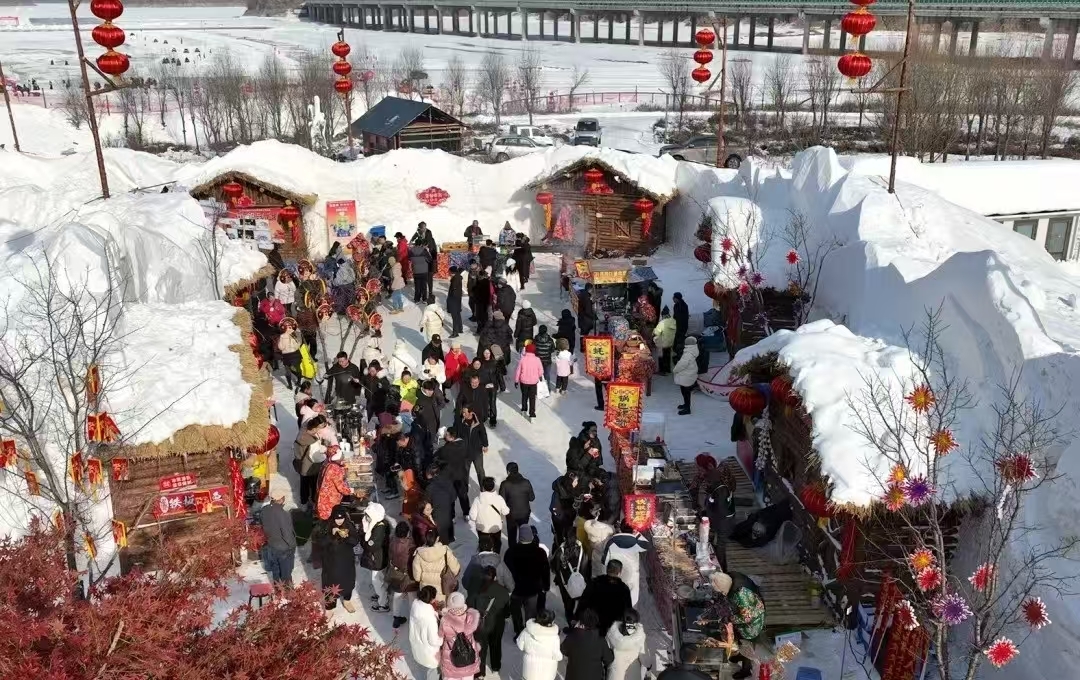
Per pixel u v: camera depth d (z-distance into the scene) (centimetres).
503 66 6675
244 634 684
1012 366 984
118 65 1633
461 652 879
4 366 930
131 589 680
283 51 9325
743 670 948
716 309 1902
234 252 1883
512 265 2264
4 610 614
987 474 959
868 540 976
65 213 1758
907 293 1241
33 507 1027
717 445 1483
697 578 1027
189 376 1123
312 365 1619
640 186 2420
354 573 1066
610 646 902
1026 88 3953
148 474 1099
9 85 6112
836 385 1033
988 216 2327
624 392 1371
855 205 1552
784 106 4681
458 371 1605
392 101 4169
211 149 4700
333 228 2497
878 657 964
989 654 753
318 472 1245
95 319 1038
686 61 6894
